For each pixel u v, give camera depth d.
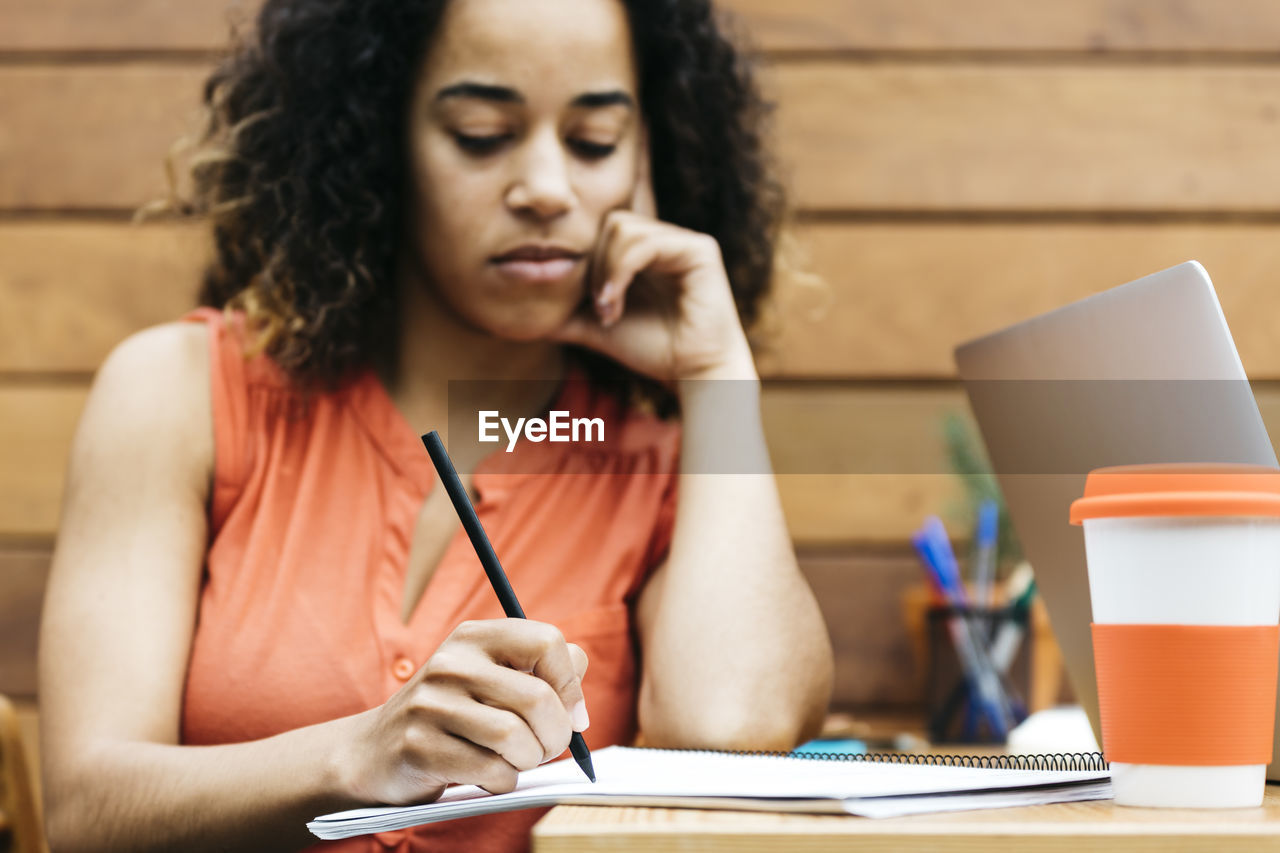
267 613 0.99
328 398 1.08
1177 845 0.48
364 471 1.05
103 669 0.92
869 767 0.67
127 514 0.99
